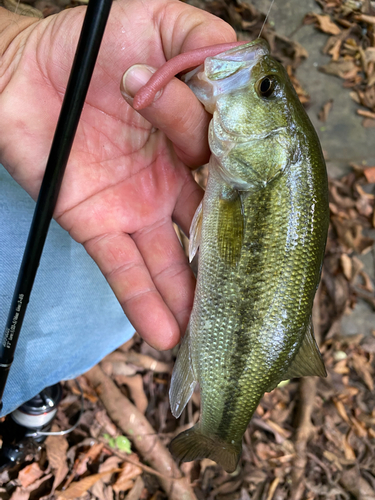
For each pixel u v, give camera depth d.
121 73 0.26
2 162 0.26
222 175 0.24
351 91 0.66
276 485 0.43
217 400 0.25
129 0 0.25
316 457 0.45
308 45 0.66
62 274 0.33
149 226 0.27
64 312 0.32
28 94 0.26
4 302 0.29
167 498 0.39
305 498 0.43
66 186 0.25
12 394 0.29
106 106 0.26
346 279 0.56
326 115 0.64
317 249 0.24
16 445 0.34
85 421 0.40
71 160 0.25
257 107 0.23
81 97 0.19
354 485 0.44
